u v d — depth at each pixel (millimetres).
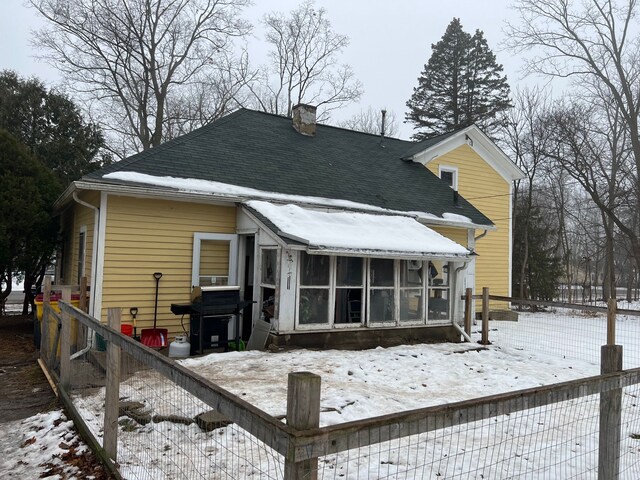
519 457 4223
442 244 10438
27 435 4801
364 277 9586
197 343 8531
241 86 27609
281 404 5332
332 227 9383
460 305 11461
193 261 9445
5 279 13719
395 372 7484
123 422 4730
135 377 5703
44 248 12695
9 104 18766
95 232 8625
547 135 23703
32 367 7855
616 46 20609
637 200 21344
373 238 9406
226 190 9484
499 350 9977
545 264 22250
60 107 19781
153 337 8648
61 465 3996
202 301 8289
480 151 17359
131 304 8781
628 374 3225
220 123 12492
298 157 12461
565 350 10500
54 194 12930
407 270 10266
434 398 6094
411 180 14422
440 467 3920
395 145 17203
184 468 3762
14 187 11914
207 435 4430
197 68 25125
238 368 7109
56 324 6605
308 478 1748
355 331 9406
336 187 11719
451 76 36750
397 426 2035
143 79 23719
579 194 36281
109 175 8547
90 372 5859
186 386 2545
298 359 7762
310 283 8891
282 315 8508
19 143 12867
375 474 3725
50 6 20734
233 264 9836
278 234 8438
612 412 3172
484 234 14094
